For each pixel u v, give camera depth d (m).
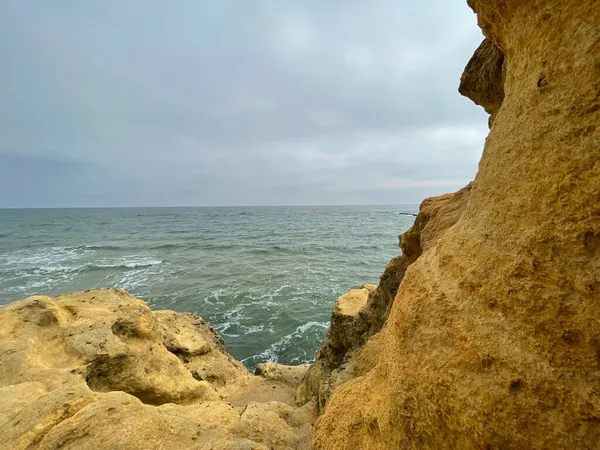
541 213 2.02
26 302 7.82
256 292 22.66
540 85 2.17
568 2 2.04
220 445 4.02
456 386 2.08
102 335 7.25
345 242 48.44
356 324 8.95
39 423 4.04
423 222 7.75
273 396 10.16
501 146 2.50
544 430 1.68
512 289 2.04
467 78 6.30
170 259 33.34
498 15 2.77
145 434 4.08
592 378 1.61
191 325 13.34
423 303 2.65
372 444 2.94
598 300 1.68
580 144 1.86
